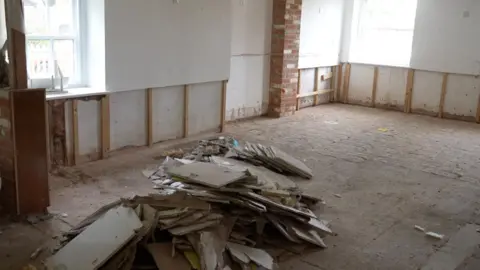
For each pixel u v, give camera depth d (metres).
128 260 2.65
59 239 3.17
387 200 4.19
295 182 4.53
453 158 5.54
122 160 4.93
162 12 5.12
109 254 2.59
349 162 5.24
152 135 5.45
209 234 2.82
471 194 4.42
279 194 3.47
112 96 4.96
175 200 3.01
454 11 7.54
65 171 4.53
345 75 8.91
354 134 6.52
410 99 8.23
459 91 7.74
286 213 3.28
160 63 5.24
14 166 3.41
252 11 6.87
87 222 3.02
